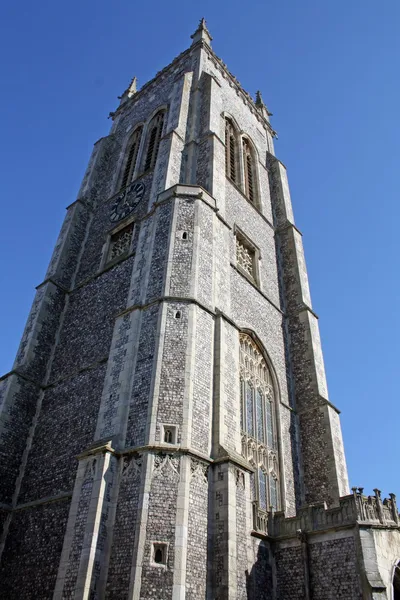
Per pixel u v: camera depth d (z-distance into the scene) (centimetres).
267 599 1773
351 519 1742
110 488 1680
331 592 1677
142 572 1479
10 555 2008
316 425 2639
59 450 2200
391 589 1593
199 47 4106
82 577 1492
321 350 3039
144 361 1986
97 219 3459
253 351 2680
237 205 3225
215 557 1622
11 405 2420
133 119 4241
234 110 4072
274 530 1978
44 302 2877
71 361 2581
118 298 2577
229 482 1742
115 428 1828
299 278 3284
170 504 1608
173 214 2464
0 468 2239
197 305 2141
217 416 1930
